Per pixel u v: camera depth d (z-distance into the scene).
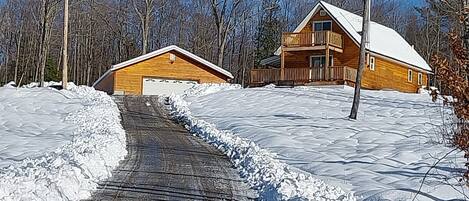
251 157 15.13
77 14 70.12
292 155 16.45
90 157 13.60
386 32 50.84
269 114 27.80
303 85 41.59
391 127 22.80
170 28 75.44
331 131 21.12
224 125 24.23
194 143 19.69
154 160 15.47
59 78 67.69
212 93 36.59
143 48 62.34
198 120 25.52
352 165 14.54
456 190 11.12
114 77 44.78
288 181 11.74
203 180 12.78
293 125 23.27
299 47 42.69
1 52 70.50
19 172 11.46
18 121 23.70
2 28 70.50
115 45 76.06
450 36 6.70
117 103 33.00
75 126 22.56
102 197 10.59
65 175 11.12
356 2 72.31
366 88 42.56
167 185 12.02
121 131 21.67
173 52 45.62
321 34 42.03
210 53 73.38
